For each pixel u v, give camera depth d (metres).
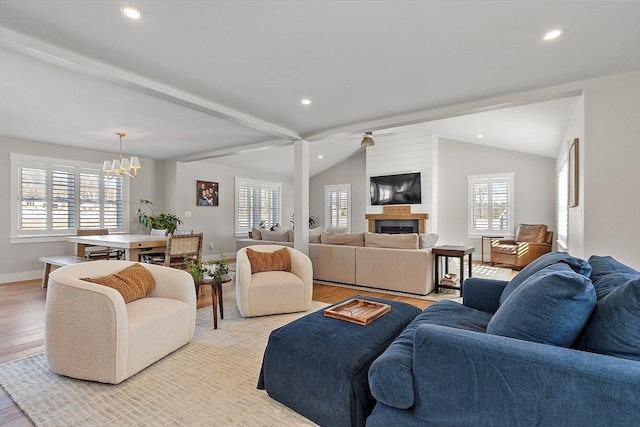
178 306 2.59
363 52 2.50
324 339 1.83
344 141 8.12
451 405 1.23
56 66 2.71
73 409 1.83
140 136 5.12
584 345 1.24
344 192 9.66
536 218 6.94
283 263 3.83
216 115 3.82
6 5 1.91
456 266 6.39
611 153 2.88
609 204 2.89
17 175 5.20
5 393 1.99
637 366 1.01
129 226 6.55
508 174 7.21
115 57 2.56
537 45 2.39
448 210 7.89
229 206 8.13
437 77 2.96
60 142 5.48
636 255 2.79
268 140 5.46
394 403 1.36
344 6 1.93
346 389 1.58
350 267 4.83
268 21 2.08
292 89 3.23
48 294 2.23
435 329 1.32
